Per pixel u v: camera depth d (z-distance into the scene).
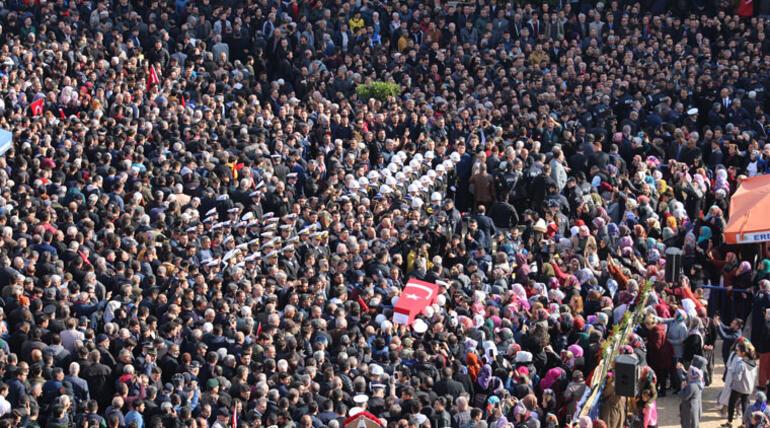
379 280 80.50
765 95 123.50
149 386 63.56
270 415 63.03
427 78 123.56
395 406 66.00
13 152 87.06
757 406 73.19
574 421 67.69
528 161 104.94
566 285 83.81
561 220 96.19
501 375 72.38
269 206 90.88
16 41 106.38
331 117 110.25
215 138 98.25
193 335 68.06
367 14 131.12
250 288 74.44
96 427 60.91
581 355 74.88
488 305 79.25
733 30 136.00
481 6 133.75
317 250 83.19
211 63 116.50
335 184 96.06
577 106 118.94
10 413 60.34
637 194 103.56
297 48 125.19
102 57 111.12
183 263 75.62
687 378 75.69
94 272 73.31
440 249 89.56
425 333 75.31
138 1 125.25
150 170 89.12
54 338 65.88
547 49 130.62
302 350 70.12
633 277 87.44
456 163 105.50
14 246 74.44
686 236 95.44
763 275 87.38
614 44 131.88
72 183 84.75
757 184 91.31
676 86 123.12
